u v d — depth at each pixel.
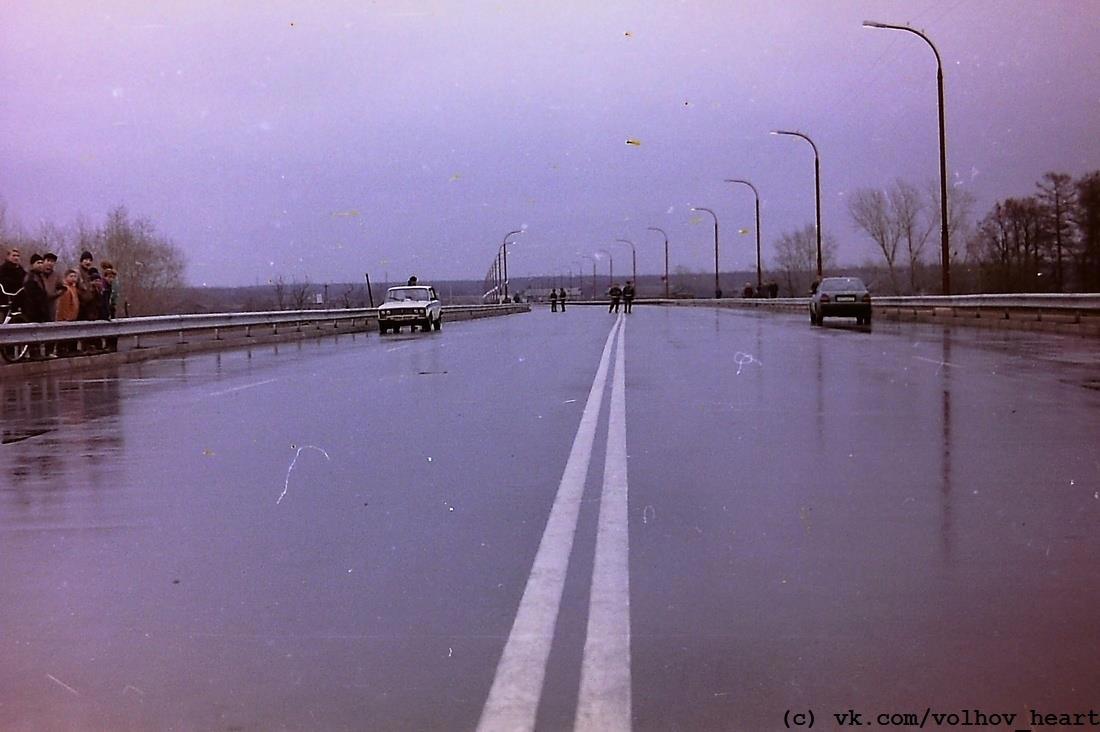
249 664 4.62
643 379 17.44
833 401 13.57
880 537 6.58
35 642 4.94
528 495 8.10
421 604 5.42
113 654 4.77
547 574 5.92
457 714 4.07
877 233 87.06
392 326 41.97
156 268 58.22
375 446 10.63
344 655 4.71
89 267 24.89
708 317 54.91
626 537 6.71
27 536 6.99
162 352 26.97
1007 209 74.56
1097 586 5.55
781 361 20.41
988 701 4.13
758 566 6.00
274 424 12.46
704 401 13.95
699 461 9.38
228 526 7.22
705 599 5.41
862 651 4.65
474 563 6.18
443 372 19.91
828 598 5.39
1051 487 7.98
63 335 22.70
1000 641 4.75
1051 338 27.08
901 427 11.16
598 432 11.38
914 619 5.05
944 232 40.06
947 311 39.25
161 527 7.21
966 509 7.29
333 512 7.61
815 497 7.76
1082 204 70.69
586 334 36.38
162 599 5.57
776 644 4.74
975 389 14.65
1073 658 4.55
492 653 4.70
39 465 9.74
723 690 4.25
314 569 6.12
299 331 38.16
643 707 4.10
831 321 44.16
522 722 3.98
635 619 5.11
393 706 4.15
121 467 9.60
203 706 4.18
